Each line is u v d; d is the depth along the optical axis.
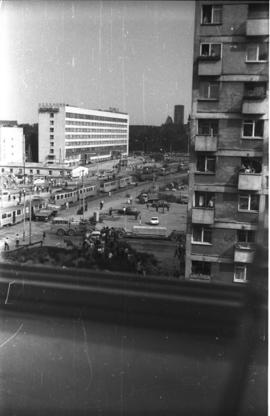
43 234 46.62
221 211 42.16
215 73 42.06
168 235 44.25
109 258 44.41
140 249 44.66
